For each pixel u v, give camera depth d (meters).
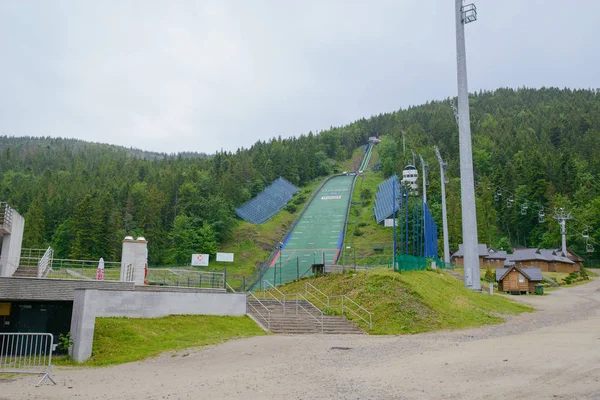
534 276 63.75
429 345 21.31
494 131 182.62
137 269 34.47
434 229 62.84
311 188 159.62
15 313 26.97
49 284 26.44
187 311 28.58
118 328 24.20
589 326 26.86
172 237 93.50
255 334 26.66
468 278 44.25
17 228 35.22
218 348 22.20
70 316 27.78
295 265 82.12
